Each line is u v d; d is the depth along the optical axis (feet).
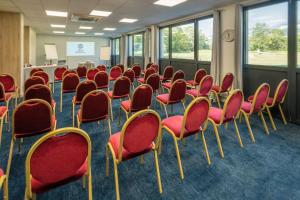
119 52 50.42
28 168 4.54
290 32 13.79
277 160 9.00
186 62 25.52
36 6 19.34
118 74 23.27
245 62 17.75
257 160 9.00
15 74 22.09
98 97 9.41
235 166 8.54
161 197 6.75
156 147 6.94
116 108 16.67
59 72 22.97
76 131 4.81
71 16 24.58
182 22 25.80
